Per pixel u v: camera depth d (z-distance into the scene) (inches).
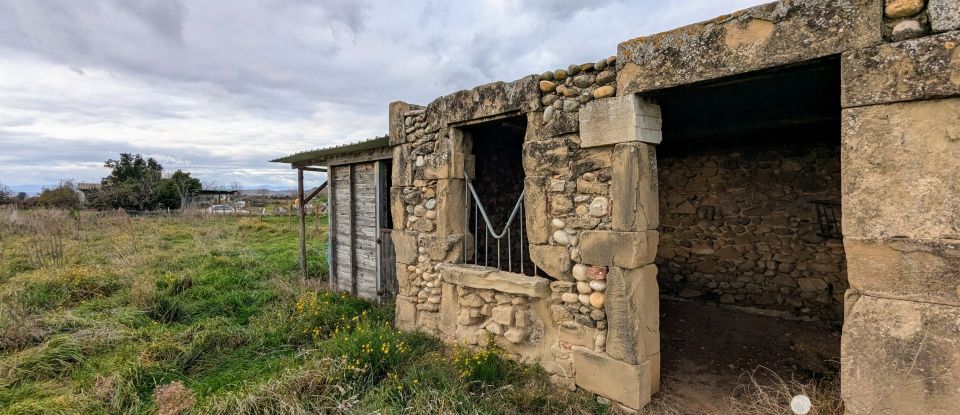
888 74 81.9
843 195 88.6
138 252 366.3
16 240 422.6
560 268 135.9
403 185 196.4
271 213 838.5
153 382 148.6
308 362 155.6
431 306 181.6
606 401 126.0
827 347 164.9
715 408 124.8
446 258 175.9
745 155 216.2
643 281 121.0
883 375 85.2
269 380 141.9
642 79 114.3
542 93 140.3
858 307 87.8
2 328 178.5
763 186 211.6
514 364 148.1
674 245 242.1
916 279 81.0
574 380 134.7
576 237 132.5
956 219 76.9
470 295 162.6
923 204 79.9
